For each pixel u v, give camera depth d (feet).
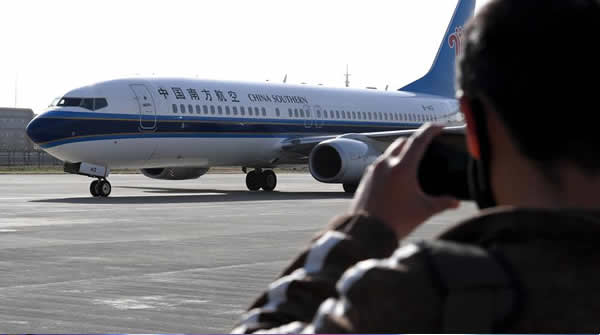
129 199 87.71
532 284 3.62
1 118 383.65
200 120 97.71
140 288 31.37
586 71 3.69
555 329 3.60
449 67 135.54
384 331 3.60
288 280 4.44
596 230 3.67
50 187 117.80
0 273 34.91
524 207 3.86
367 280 3.68
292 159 110.11
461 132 4.62
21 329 23.91
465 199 4.66
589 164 3.77
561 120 3.74
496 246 3.78
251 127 103.91
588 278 3.63
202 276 34.55
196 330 24.16
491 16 3.84
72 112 88.69
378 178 4.70
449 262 3.66
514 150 3.91
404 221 4.65
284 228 55.72
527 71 3.73
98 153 90.22
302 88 113.39
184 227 56.03
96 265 37.52
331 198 93.15
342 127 116.16
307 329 4.05
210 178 175.32
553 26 3.70
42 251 42.57
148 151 93.91
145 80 94.89
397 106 125.08
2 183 132.77
